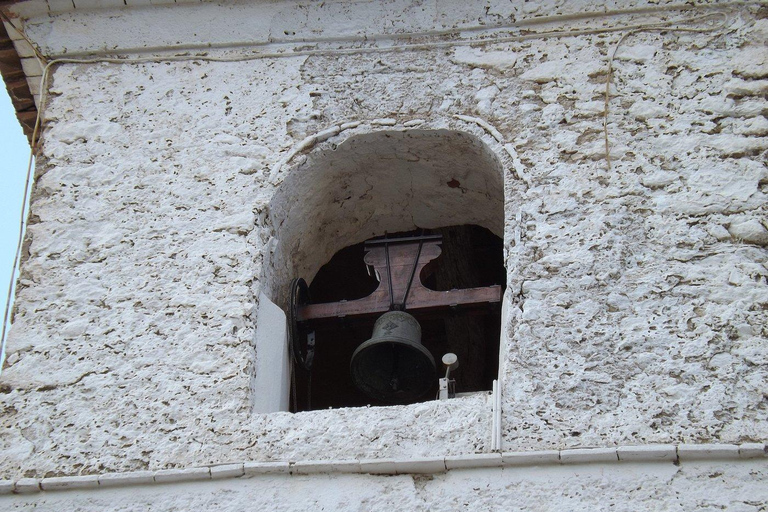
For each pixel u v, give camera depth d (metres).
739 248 7.36
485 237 10.02
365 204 8.86
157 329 7.50
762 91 8.17
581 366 6.93
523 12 8.96
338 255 9.83
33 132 9.51
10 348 7.48
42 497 6.77
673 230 7.50
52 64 9.09
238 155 8.38
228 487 6.69
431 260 8.30
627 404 6.73
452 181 8.64
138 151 8.47
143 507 6.66
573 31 8.79
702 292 7.18
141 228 8.03
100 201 8.20
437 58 8.81
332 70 8.85
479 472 6.54
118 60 9.08
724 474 6.37
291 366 7.94
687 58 8.45
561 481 6.45
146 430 7.02
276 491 6.64
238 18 9.23
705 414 6.63
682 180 7.75
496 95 8.46
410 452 6.70
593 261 7.41
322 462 6.68
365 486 6.59
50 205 8.22
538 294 7.30
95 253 7.92
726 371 6.80
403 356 7.95
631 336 7.03
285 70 8.89
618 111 8.20
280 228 8.25
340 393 10.53
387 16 9.10
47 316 7.62
